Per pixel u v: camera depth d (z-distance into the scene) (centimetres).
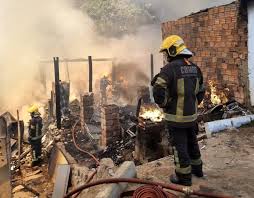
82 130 1065
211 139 605
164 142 648
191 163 418
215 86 847
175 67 361
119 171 408
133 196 349
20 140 1155
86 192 448
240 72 761
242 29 741
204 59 880
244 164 480
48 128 1262
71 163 800
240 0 720
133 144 812
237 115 726
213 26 831
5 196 684
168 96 363
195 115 374
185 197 367
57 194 744
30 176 992
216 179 424
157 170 464
